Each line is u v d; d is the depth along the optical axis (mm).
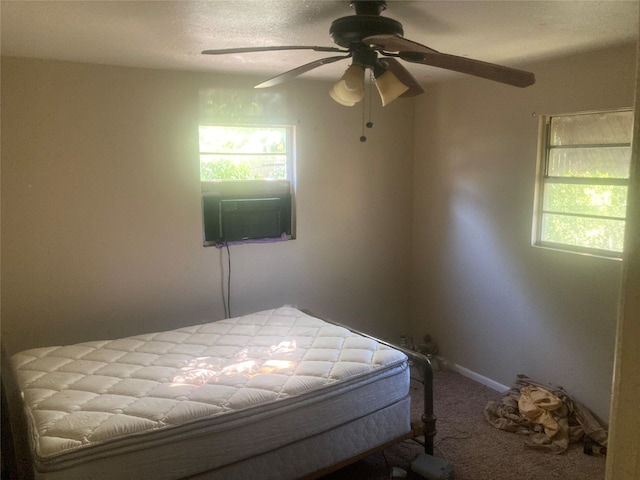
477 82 3639
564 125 3191
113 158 3195
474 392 3646
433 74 3588
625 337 495
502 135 3486
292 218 3885
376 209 4168
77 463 1832
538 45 2715
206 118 3439
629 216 481
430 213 4145
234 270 3670
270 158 3789
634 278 482
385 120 4109
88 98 3088
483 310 3748
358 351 2697
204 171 3582
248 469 2168
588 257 3043
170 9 2014
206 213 3549
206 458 2070
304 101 3764
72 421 1985
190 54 2838
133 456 1932
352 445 2473
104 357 2660
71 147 3076
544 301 3314
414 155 4254
